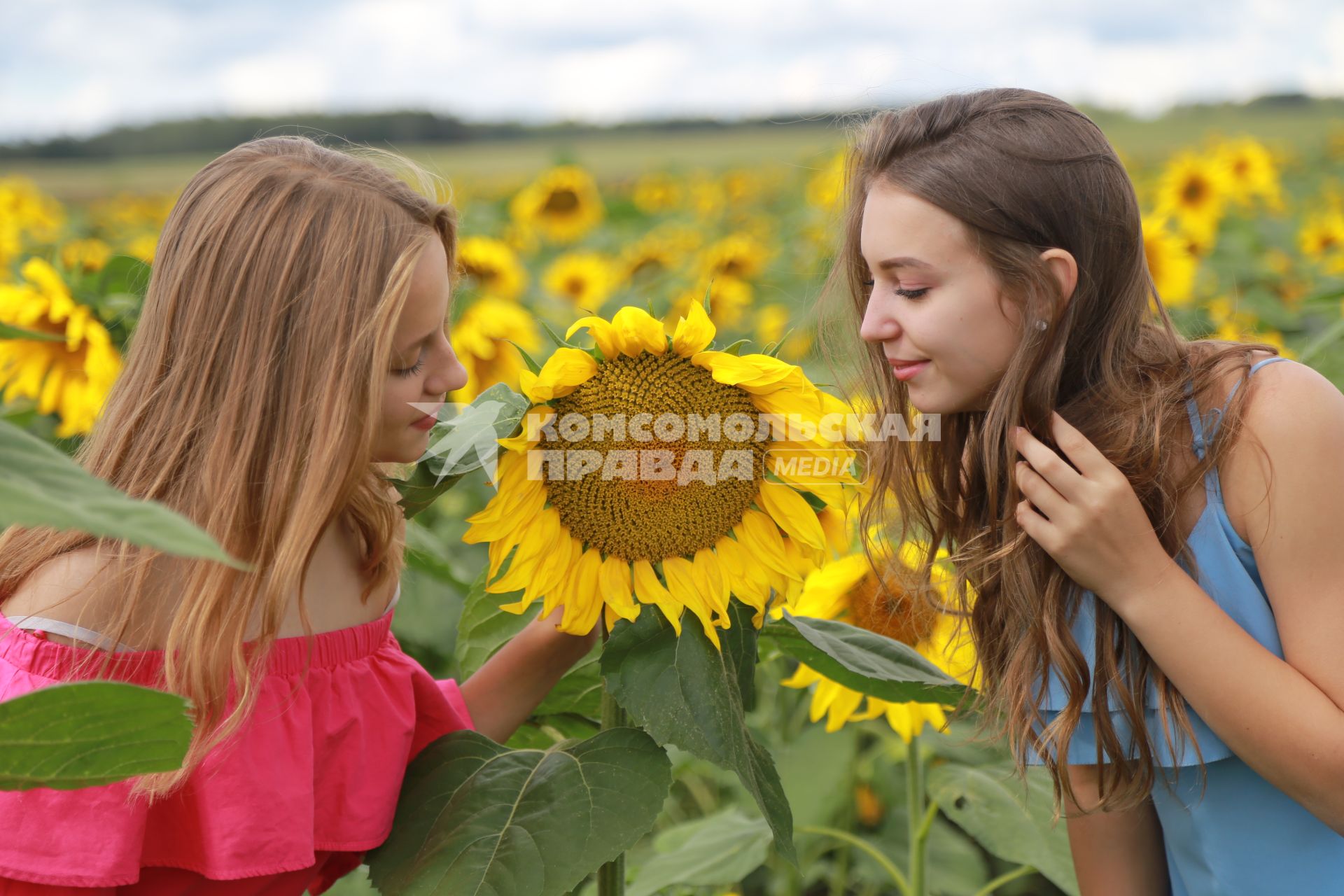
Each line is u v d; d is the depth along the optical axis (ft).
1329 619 5.53
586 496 5.87
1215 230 25.46
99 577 5.21
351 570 6.12
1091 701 6.07
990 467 5.83
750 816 11.10
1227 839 6.09
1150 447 5.72
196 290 5.47
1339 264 21.45
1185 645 5.49
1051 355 5.72
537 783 5.87
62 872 4.87
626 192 63.57
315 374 5.32
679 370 5.88
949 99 6.15
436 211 5.83
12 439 2.49
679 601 5.91
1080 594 6.06
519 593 7.25
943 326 5.70
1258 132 93.30
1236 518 5.75
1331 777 5.36
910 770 9.18
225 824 5.21
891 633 8.79
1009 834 8.29
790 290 24.57
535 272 28.96
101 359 10.36
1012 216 5.62
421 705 6.39
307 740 5.52
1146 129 99.81
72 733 3.37
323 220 5.44
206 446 5.35
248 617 5.39
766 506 6.05
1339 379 12.32
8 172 105.91
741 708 5.94
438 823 5.84
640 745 5.96
